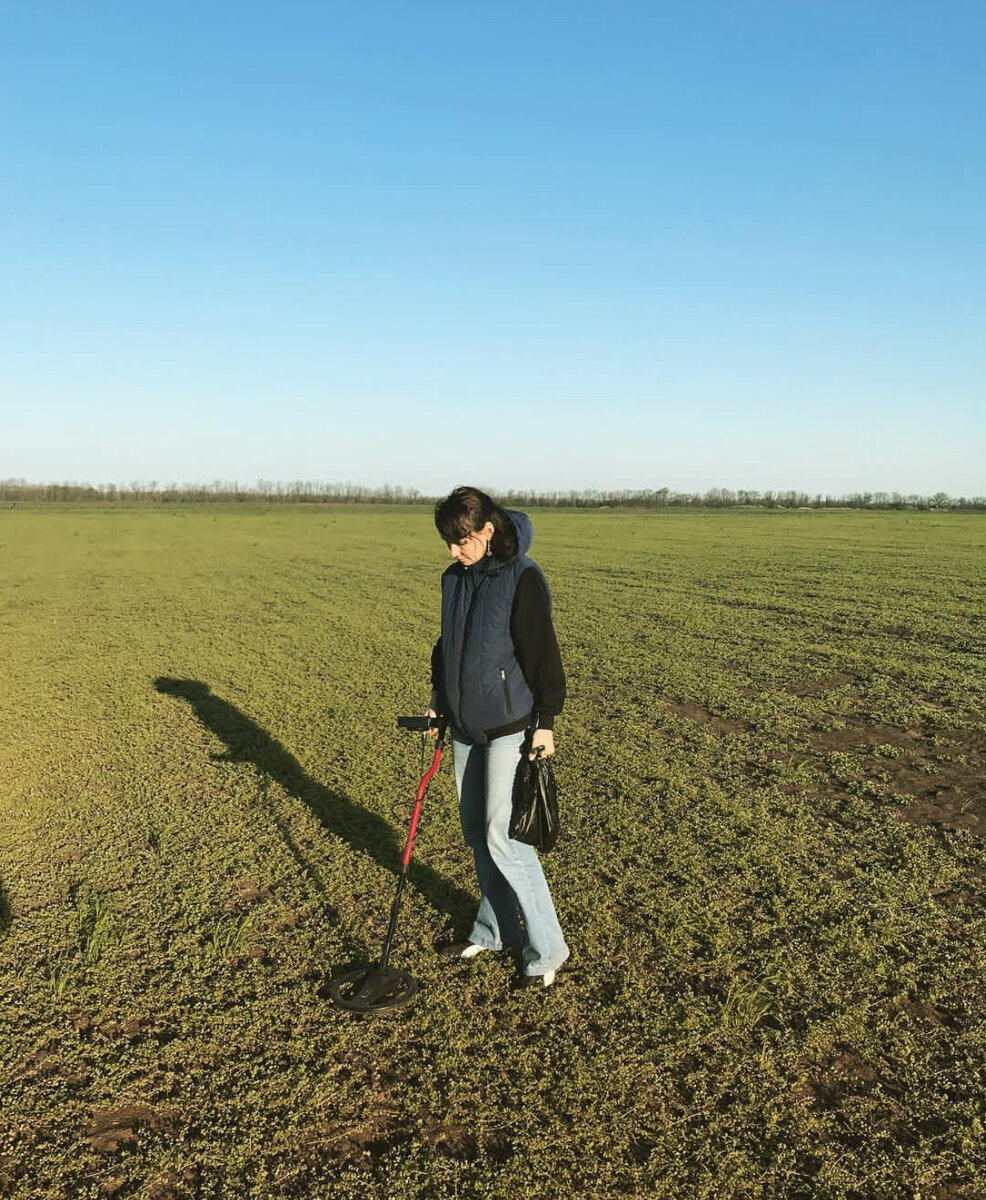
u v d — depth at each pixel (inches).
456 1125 121.9
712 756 293.3
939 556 1090.7
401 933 172.7
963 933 171.9
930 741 310.7
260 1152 117.2
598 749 300.7
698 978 156.9
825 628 557.0
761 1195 109.6
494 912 160.4
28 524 1996.8
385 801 248.2
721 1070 131.3
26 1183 111.2
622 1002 148.3
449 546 144.3
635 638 524.7
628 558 1089.4
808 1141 117.3
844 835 222.5
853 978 155.4
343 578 896.9
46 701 375.6
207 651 494.6
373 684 406.6
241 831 225.6
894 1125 120.8
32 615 637.9
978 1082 128.4
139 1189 110.7
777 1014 145.1
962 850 211.0
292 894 190.5
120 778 270.4
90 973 158.7
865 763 285.7
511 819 143.2
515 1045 137.3
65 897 190.4
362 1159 116.0
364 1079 131.3
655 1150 115.6
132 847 216.8
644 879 196.9
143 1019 146.2
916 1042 138.6
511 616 143.4
